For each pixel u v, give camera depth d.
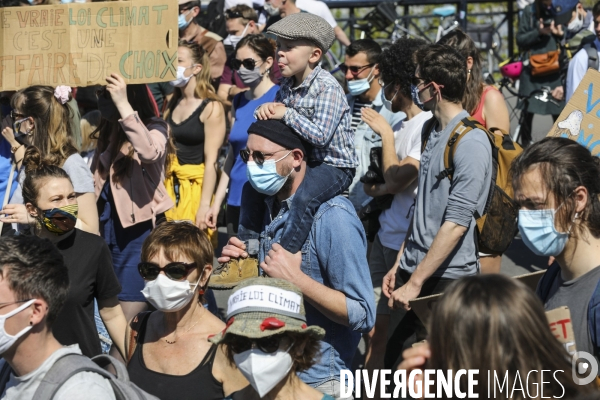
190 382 3.24
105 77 4.82
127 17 4.79
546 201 2.72
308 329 2.73
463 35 5.05
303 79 4.04
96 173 5.03
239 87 8.26
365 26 11.80
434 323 2.08
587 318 2.68
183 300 3.31
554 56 9.12
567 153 2.72
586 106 4.00
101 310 3.92
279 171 3.62
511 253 7.97
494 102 5.07
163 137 4.95
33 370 2.74
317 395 2.83
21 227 4.30
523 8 9.64
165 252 3.29
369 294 3.51
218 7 9.85
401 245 4.95
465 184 3.92
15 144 4.66
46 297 2.75
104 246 3.87
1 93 5.32
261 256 3.83
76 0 7.44
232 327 2.70
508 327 1.99
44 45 4.90
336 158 3.87
